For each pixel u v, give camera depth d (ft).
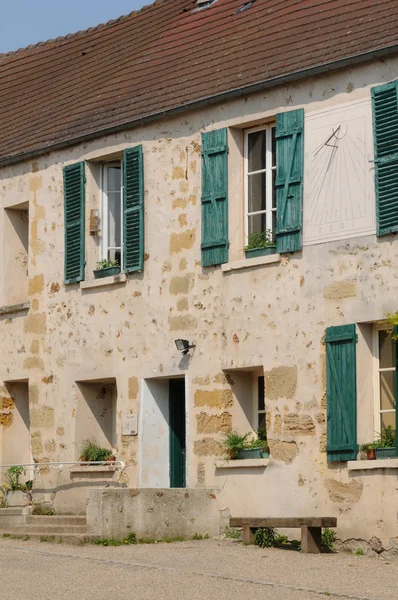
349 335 51.06
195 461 57.00
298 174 53.72
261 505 53.93
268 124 56.34
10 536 55.88
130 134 61.46
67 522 58.49
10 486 66.85
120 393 61.05
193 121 58.65
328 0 58.49
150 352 59.72
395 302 49.80
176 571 43.32
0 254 69.15
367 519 49.62
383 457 49.83
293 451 52.95
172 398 60.80
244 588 39.83
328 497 51.31
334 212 52.37
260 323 54.85
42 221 66.44
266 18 61.31
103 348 62.23
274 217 55.98
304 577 41.96
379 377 51.34
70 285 64.34
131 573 43.24
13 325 67.97
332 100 52.80
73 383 63.72
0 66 81.05
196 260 57.98
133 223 60.80
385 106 50.60
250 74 56.39
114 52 72.02
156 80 63.21
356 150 51.72
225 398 56.24
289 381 53.42
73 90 70.79
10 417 68.49
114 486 60.70
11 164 68.69
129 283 61.11
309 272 53.11
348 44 52.80
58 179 65.57
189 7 70.69
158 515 53.36
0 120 74.49
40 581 42.27
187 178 58.75
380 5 54.60
